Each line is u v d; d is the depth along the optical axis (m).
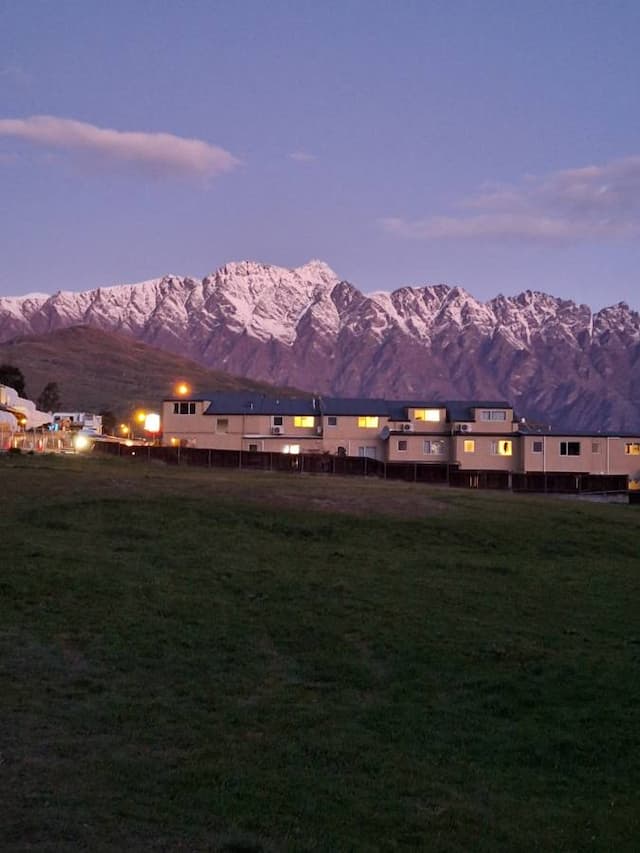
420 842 11.67
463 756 15.21
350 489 45.78
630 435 83.94
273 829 11.48
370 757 14.59
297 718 16.22
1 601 22.38
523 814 12.98
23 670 17.52
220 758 13.88
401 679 19.20
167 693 17.05
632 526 42.69
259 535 34.53
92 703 16.05
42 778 12.27
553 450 83.38
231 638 20.97
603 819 13.02
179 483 44.72
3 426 74.31
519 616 25.06
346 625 22.69
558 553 35.91
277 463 65.25
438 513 40.44
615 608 26.92
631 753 15.73
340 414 87.56
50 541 30.34
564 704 18.17
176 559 29.14
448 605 25.66
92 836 10.48
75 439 74.94
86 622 21.25
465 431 85.25
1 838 10.16
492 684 18.97
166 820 11.28
